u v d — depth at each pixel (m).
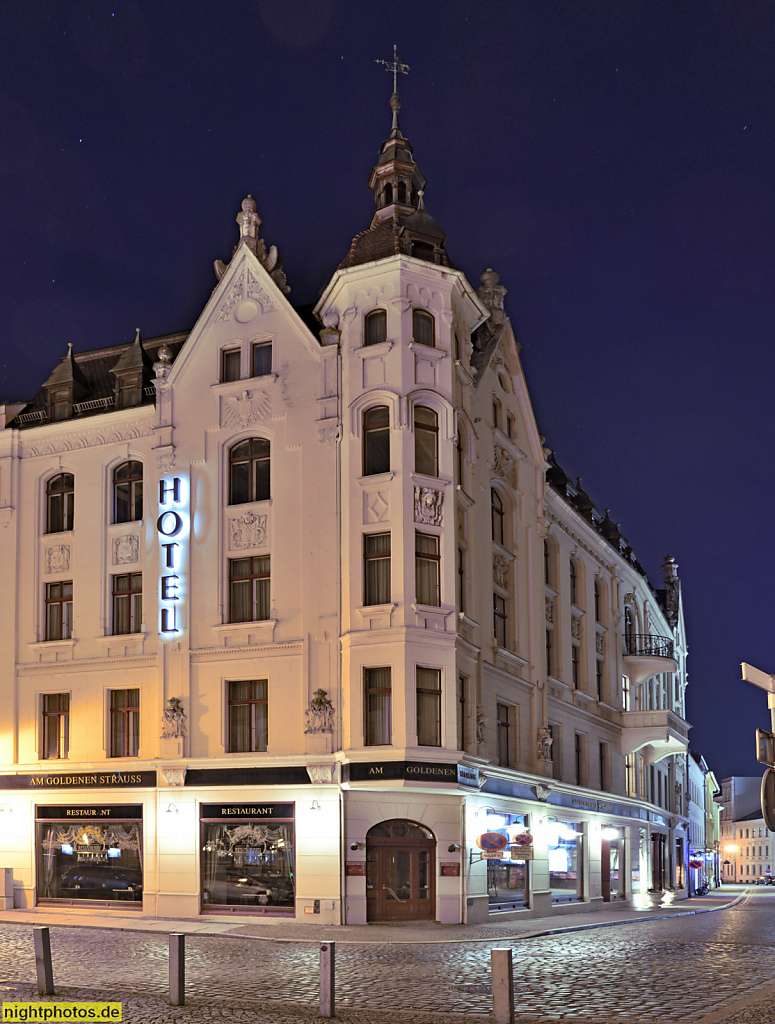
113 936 25.73
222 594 33.94
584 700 46.09
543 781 37.94
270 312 34.88
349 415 32.59
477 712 33.38
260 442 34.75
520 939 26.44
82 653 36.06
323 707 31.44
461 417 34.25
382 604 31.00
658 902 51.69
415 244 34.28
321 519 32.75
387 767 29.88
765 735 11.98
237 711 33.34
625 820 49.97
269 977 17.95
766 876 143.25
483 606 35.47
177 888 32.59
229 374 35.47
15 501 38.19
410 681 30.41
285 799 31.56
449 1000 15.55
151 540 35.59
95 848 34.53
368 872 30.58
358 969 19.41
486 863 32.53
